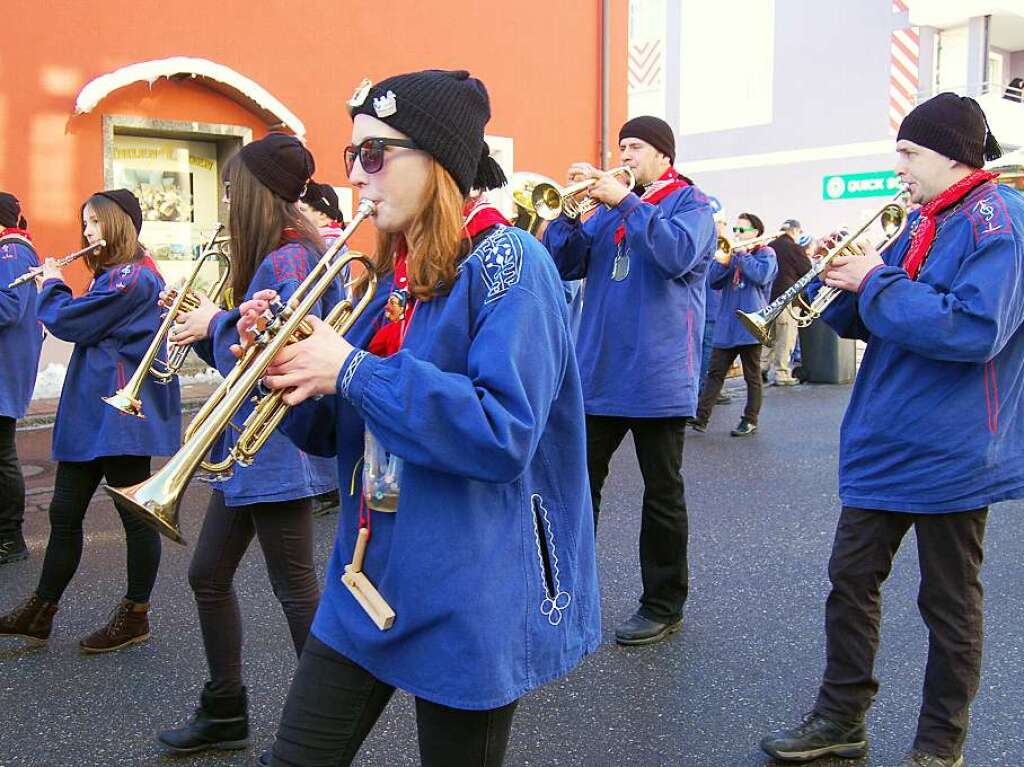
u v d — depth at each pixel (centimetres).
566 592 179
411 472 170
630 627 381
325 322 184
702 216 376
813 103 1945
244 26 1023
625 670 358
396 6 1121
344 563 187
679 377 374
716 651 375
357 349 170
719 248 769
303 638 278
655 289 373
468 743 172
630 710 327
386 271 198
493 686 166
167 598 428
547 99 1260
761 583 450
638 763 293
